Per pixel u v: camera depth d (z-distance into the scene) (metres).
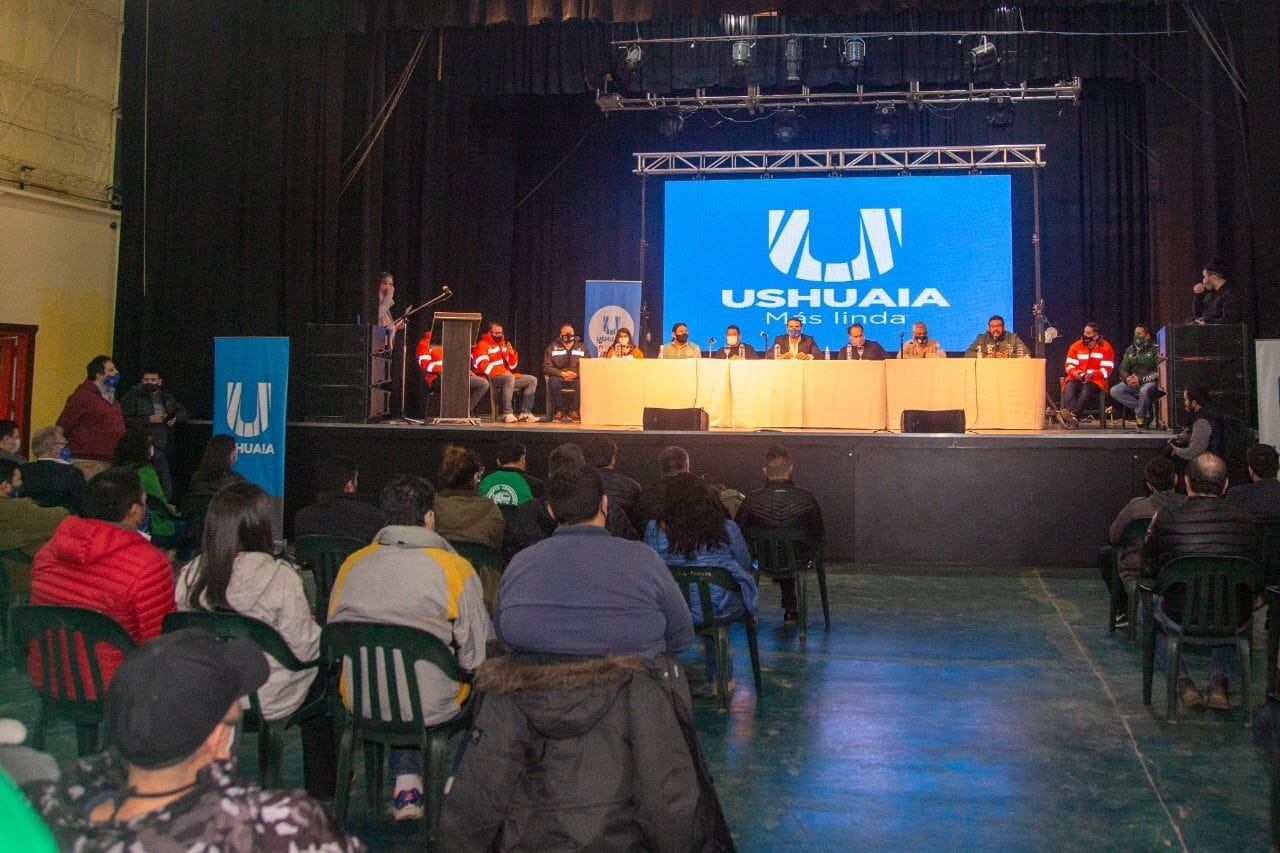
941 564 7.77
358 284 10.84
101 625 3.12
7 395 10.26
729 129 13.70
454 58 12.09
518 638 2.39
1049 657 5.40
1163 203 11.88
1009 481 7.69
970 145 12.97
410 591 3.09
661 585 2.47
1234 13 10.19
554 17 9.59
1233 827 3.37
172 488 9.13
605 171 14.00
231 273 10.62
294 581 3.21
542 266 14.13
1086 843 3.27
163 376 10.77
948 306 12.40
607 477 5.25
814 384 9.22
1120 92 12.84
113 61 11.22
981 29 11.38
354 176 10.85
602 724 2.26
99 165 11.14
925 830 3.37
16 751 1.61
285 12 10.43
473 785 2.24
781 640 5.78
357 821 3.40
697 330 12.92
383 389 9.84
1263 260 9.35
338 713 3.29
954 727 4.36
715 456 8.12
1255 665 5.20
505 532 4.69
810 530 5.72
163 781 1.46
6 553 4.63
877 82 11.61
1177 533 4.31
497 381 10.78
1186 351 8.34
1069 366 10.92
